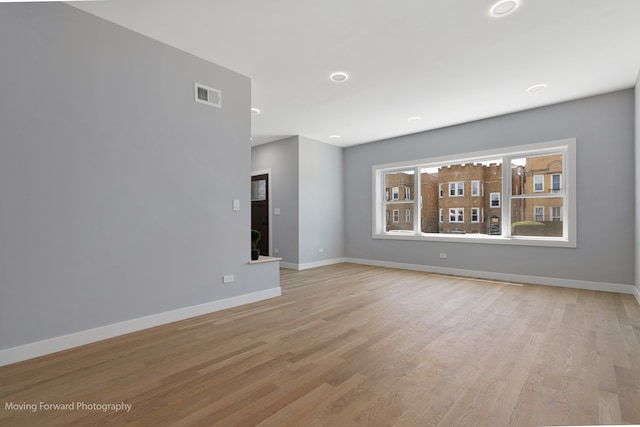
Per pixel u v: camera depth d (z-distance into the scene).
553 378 1.95
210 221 3.34
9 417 1.58
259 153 7.02
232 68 3.48
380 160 6.59
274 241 6.66
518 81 3.78
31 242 2.25
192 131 3.19
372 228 6.70
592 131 4.25
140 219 2.82
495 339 2.58
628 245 4.03
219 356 2.28
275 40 2.93
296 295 4.06
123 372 2.04
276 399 1.73
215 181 3.38
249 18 2.60
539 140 4.65
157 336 2.66
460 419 1.55
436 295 4.04
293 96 4.21
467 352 2.33
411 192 6.25
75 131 2.45
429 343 2.50
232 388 1.85
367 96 4.23
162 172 2.96
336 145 7.05
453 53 3.15
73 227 2.44
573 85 3.90
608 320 3.02
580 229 4.35
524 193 4.95
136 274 2.79
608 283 4.16
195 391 1.82
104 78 2.61
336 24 2.68
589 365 2.11
